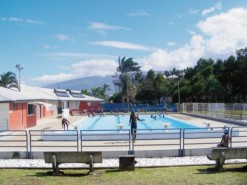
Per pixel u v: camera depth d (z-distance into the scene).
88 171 12.56
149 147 18.00
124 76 87.06
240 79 76.38
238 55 78.12
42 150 17.44
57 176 11.82
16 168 13.39
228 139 16.42
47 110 53.53
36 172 12.62
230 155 12.27
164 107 66.00
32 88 59.12
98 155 12.26
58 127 36.09
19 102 31.95
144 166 13.20
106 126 39.56
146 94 91.06
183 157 15.73
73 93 75.38
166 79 96.25
